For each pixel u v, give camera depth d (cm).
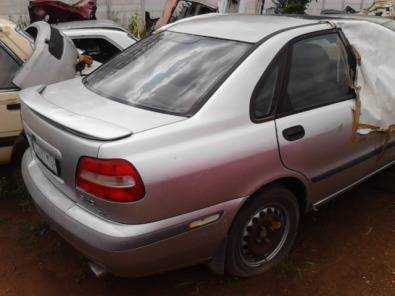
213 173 254
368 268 323
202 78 284
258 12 740
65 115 262
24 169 314
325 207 396
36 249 336
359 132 337
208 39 317
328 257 333
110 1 1118
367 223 375
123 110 272
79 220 251
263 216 297
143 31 994
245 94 275
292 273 315
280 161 285
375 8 909
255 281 307
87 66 453
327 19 348
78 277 309
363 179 372
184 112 264
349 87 337
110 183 234
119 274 251
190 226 253
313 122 303
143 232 239
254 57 286
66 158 255
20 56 400
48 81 395
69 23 591
